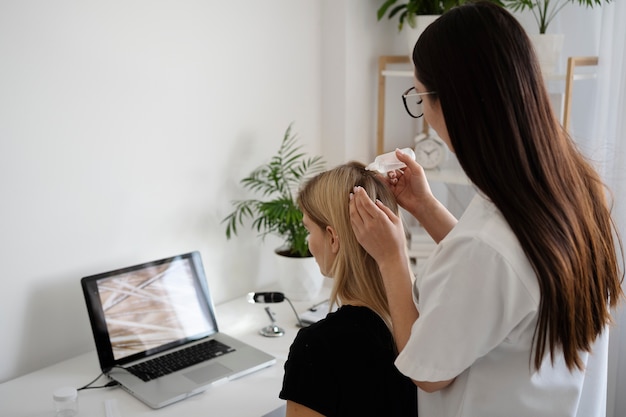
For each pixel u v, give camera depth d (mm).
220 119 2045
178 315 1834
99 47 1720
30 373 1694
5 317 1660
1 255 1627
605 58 1846
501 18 859
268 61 2150
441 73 878
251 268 2250
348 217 1084
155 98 1865
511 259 854
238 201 2154
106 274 1727
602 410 1125
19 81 1586
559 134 888
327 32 2301
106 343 1672
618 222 1801
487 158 856
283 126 2248
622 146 1798
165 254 1975
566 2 2062
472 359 896
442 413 1025
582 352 966
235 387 1596
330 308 1117
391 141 2537
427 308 921
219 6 1973
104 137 1771
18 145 1609
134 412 1476
